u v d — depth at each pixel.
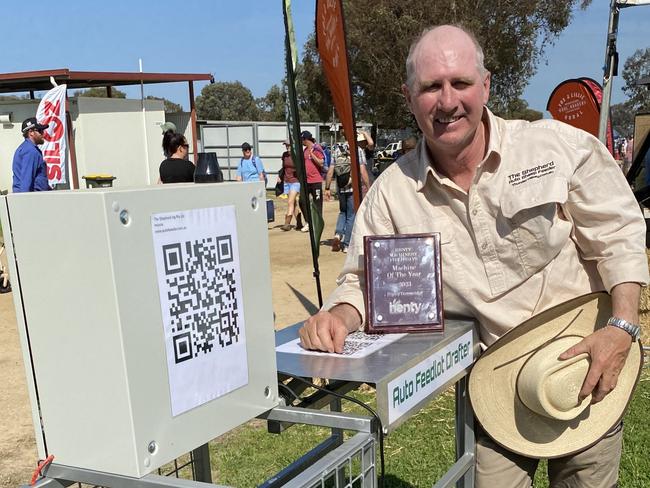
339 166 9.99
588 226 1.99
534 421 2.05
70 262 1.14
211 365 1.28
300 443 3.76
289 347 1.80
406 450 3.60
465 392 2.06
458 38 1.84
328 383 1.71
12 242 1.22
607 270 1.94
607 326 1.88
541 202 1.83
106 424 1.17
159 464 1.18
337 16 2.99
